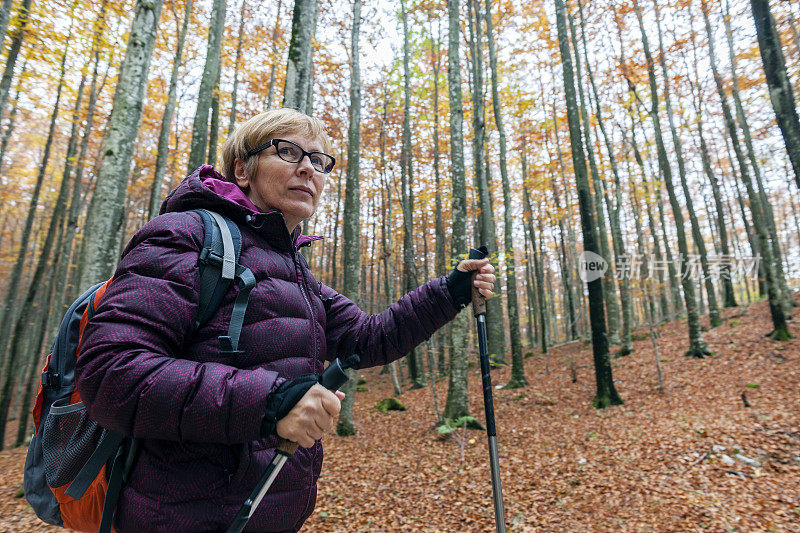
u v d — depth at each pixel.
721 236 17.81
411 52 18.36
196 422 0.69
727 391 8.27
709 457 5.54
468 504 5.25
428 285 1.48
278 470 0.83
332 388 0.80
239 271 0.89
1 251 19.72
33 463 1.00
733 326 13.25
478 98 12.09
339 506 5.40
